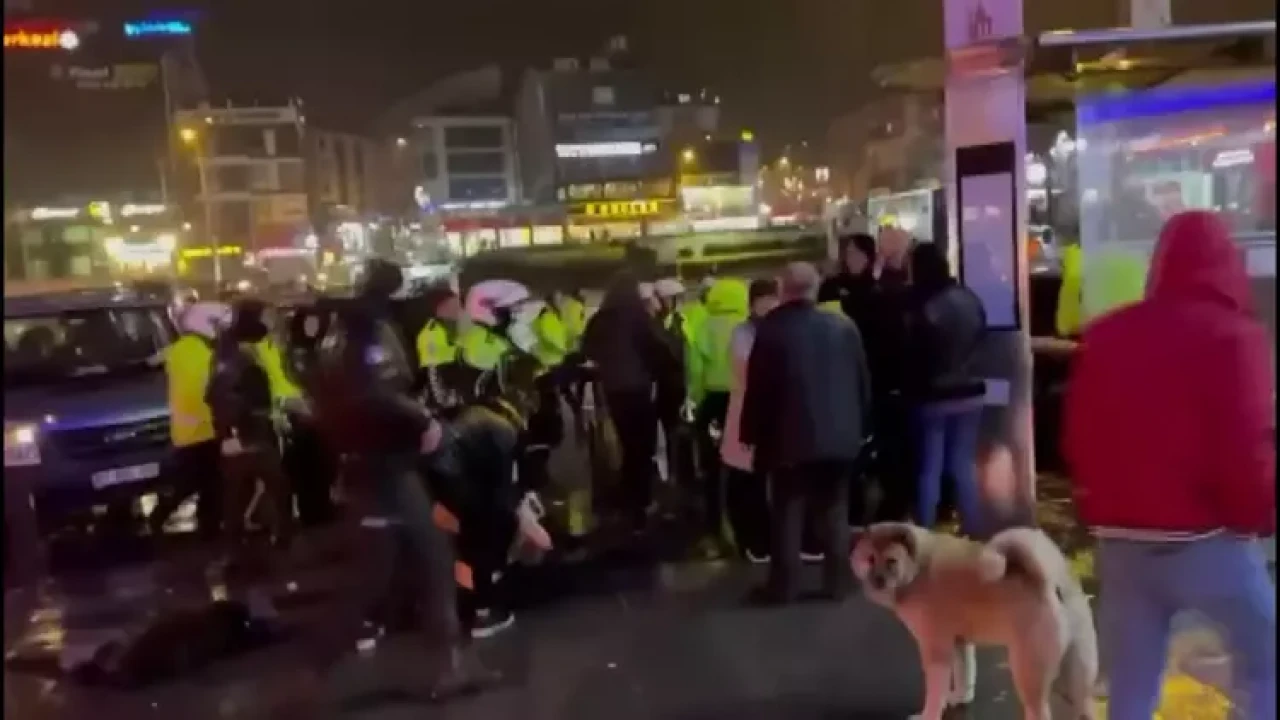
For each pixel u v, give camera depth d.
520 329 9.60
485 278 13.70
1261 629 3.39
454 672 5.57
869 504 7.44
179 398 8.89
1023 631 4.13
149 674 5.91
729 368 8.00
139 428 8.87
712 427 8.61
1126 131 7.20
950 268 6.57
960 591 4.24
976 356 6.49
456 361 6.54
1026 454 6.43
